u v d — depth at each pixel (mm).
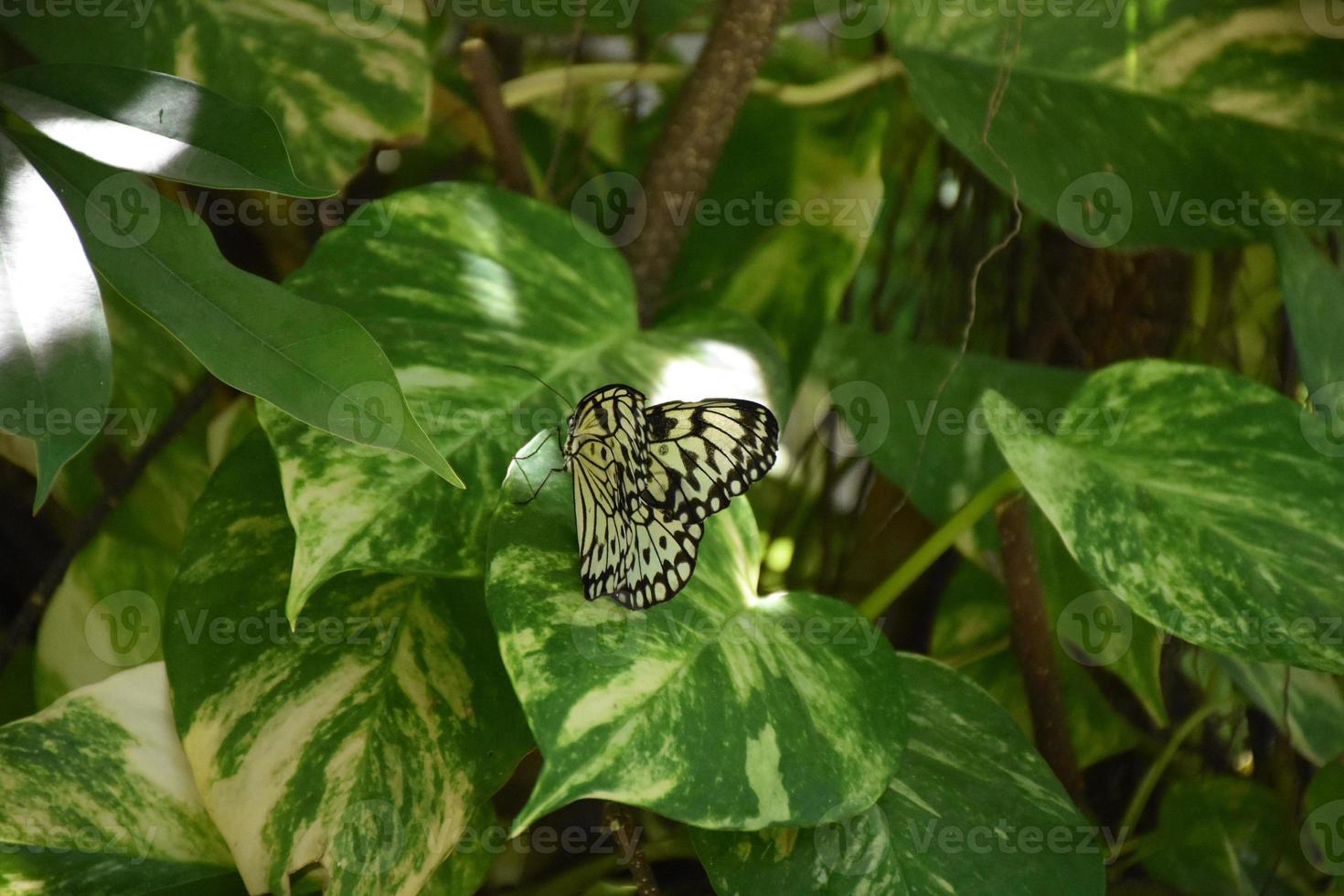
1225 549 1225
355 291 1248
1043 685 1336
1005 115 1355
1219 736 1422
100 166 1176
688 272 1429
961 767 1235
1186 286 1414
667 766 1144
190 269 1158
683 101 1359
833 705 1187
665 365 1270
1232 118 1361
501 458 1206
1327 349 1295
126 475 1350
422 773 1209
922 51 1365
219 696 1215
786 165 1438
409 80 1325
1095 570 1219
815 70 1479
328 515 1172
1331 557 1226
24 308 1131
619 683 1153
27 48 1302
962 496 1354
